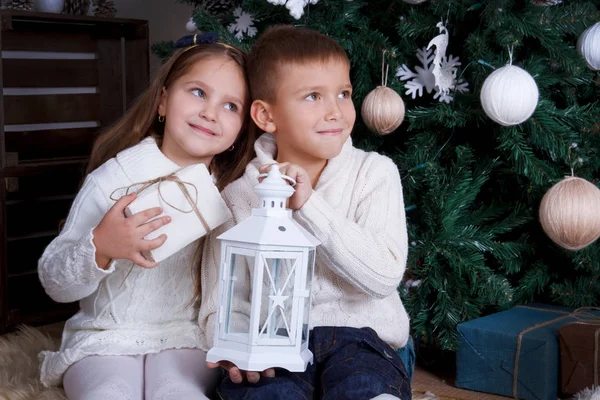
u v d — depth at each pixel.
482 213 1.85
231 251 1.09
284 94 1.25
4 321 2.20
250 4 1.80
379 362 1.18
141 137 1.49
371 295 1.22
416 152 1.79
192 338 1.40
